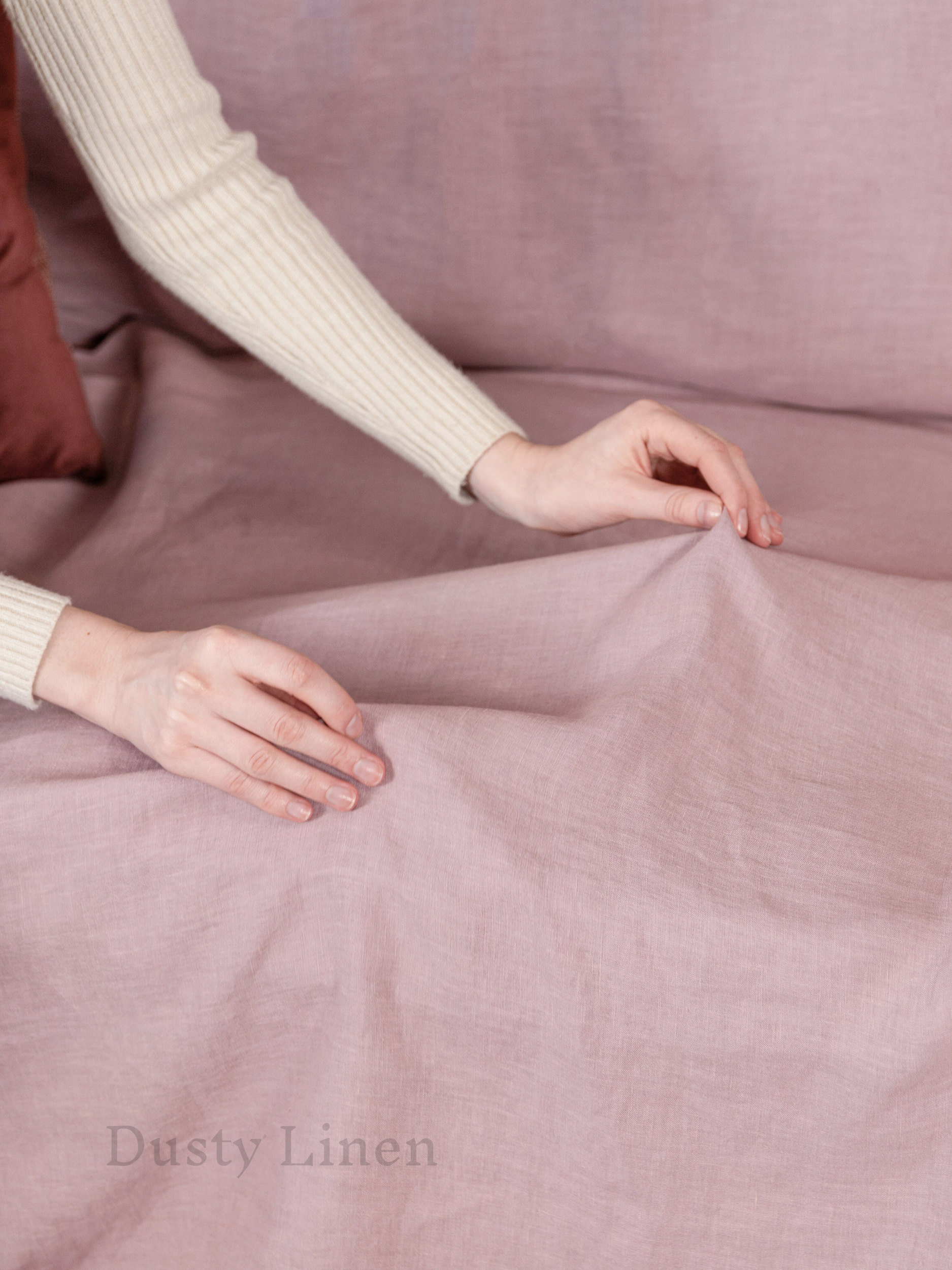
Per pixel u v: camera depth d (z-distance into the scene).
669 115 1.47
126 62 1.21
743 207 1.48
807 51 1.42
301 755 1.07
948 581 1.15
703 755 1.06
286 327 1.27
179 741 1.05
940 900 1.01
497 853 1.03
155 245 1.27
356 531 1.39
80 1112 1.09
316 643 1.17
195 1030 1.07
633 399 1.56
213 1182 1.10
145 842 1.07
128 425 1.57
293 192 1.30
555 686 1.13
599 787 1.04
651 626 1.10
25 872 1.07
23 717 1.15
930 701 1.08
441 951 1.04
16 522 1.42
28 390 1.42
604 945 1.02
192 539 1.38
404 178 1.56
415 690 1.15
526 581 1.15
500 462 1.26
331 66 1.53
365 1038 1.04
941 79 1.40
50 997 1.09
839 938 1.00
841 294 1.47
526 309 1.58
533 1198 1.06
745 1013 1.01
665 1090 1.03
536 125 1.51
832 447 1.45
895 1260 1.02
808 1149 1.02
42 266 1.47
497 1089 1.05
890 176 1.43
